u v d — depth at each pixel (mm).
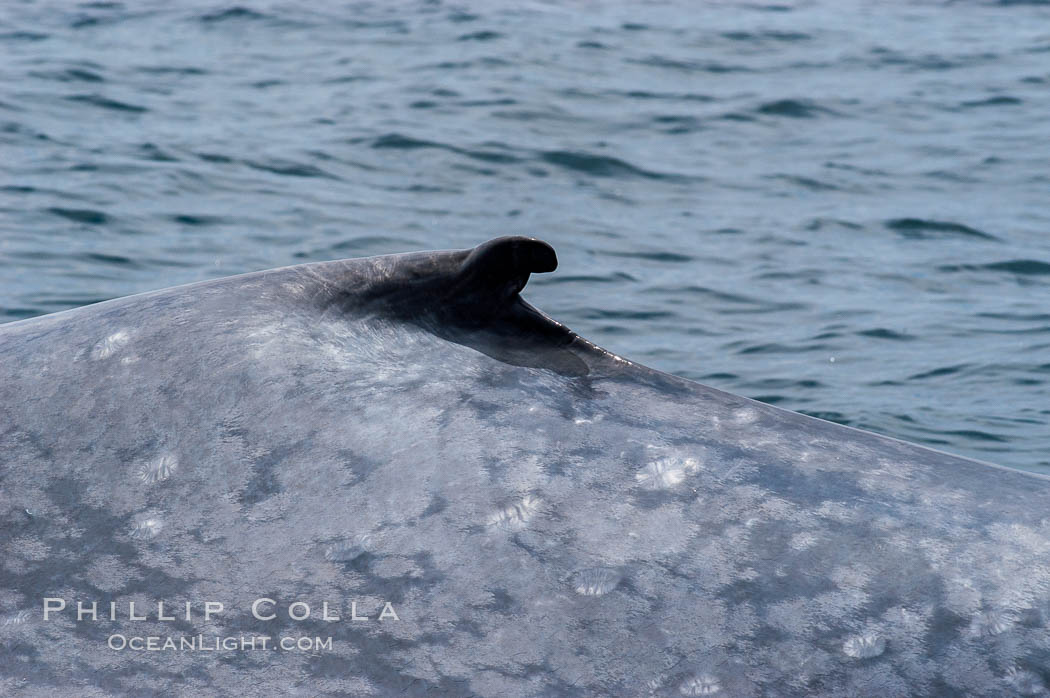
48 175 43938
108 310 8344
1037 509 6973
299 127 54594
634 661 6109
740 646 6164
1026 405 25266
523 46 74562
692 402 7711
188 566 6617
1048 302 34375
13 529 6867
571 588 6410
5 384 7770
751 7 93500
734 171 51219
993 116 61156
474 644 6184
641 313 32750
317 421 7289
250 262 35781
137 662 6180
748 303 33969
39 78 60156
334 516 6789
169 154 48344
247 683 6055
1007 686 5953
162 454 7188
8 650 6277
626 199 46375
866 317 32656
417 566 6527
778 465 7184
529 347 8047
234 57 69938
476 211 43594
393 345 7898
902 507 6918
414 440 7172
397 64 69125
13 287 31531
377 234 39875
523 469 7012
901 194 47781
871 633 6199
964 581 6434
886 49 77750
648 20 86000
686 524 6742
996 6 93688
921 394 26109
